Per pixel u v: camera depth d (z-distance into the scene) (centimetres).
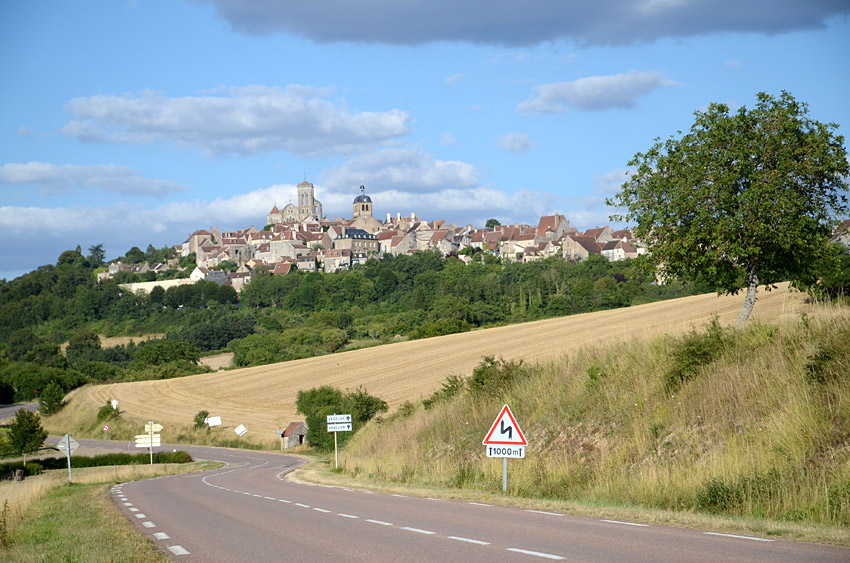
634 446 1919
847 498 1220
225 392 9319
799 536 1047
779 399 1745
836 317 2042
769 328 2195
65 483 3659
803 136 2566
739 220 2481
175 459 5956
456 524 1287
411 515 1453
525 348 7638
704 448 1739
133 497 2347
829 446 1473
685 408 1959
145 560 1038
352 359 9562
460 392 3491
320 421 6309
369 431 4300
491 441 1836
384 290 18762
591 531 1147
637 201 2792
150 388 10194
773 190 2489
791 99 2612
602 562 891
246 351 12950
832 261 2586
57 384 10331
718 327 2288
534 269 18650
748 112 2634
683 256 2673
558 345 7312
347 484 2538
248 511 1712
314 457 5828
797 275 2631
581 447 2084
